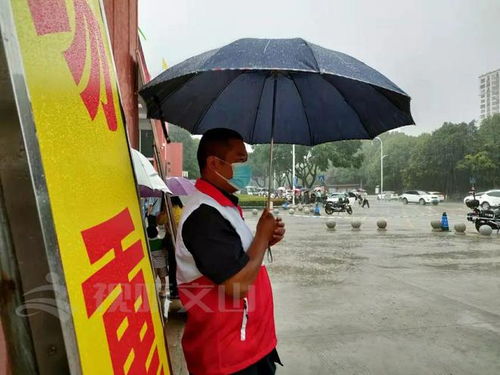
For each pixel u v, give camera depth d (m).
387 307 5.71
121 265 1.08
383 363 3.93
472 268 8.48
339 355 4.10
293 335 4.64
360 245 11.91
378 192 62.03
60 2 0.91
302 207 30.52
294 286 6.93
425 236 13.98
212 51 1.71
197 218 1.54
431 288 6.78
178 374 3.73
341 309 5.62
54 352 0.66
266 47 1.63
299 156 49.12
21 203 0.62
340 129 2.45
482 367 3.84
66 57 0.90
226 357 1.55
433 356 4.08
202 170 1.69
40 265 0.63
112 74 1.40
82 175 0.89
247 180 1.69
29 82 0.68
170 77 1.71
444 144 51.44
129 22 4.66
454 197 52.94
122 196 1.25
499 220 14.31
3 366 0.77
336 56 1.73
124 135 1.43
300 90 2.33
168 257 5.64
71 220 0.78
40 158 0.66
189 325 1.61
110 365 0.87
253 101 2.45
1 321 0.62
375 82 1.67
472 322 5.08
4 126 0.61
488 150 49.22
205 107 2.42
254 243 1.63
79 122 0.93
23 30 0.70
